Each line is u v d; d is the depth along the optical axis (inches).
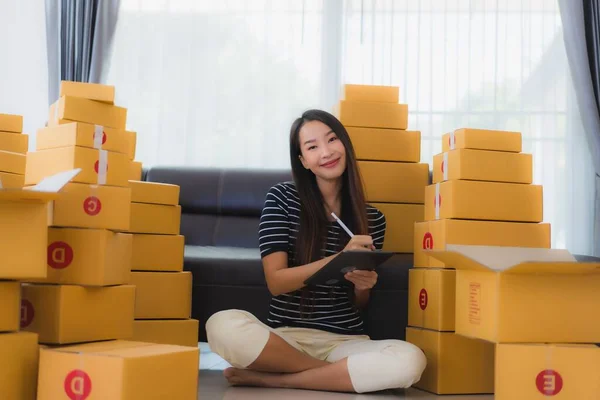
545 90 152.8
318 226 92.4
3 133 104.3
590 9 151.2
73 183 75.0
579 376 64.9
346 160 94.3
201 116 152.8
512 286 66.7
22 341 62.1
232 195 131.2
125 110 88.9
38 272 61.9
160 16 153.7
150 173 133.4
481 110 152.5
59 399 59.7
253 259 106.4
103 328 73.9
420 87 153.0
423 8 153.9
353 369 83.6
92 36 152.0
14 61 155.3
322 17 154.4
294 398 80.7
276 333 87.7
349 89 112.3
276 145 152.7
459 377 86.6
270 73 153.5
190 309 102.7
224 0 154.1
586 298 68.0
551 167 152.1
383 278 104.0
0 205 60.7
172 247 101.3
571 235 150.9
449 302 86.7
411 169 112.3
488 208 88.1
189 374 64.4
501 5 153.8
